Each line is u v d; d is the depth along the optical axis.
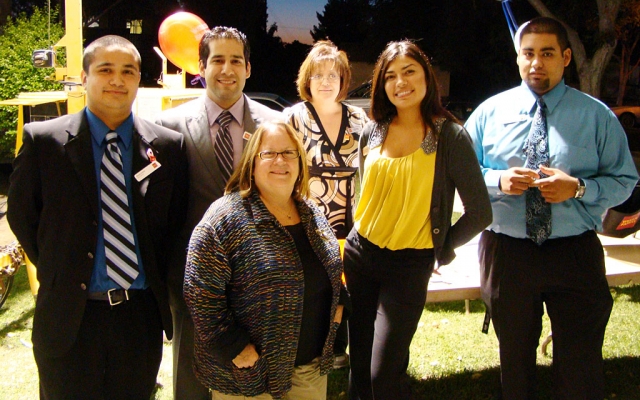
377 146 2.69
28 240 2.32
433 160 2.52
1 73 8.41
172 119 2.79
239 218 2.10
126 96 2.29
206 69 2.80
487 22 19.92
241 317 2.12
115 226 2.32
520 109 2.80
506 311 2.83
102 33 20.38
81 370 2.31
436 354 3.93
